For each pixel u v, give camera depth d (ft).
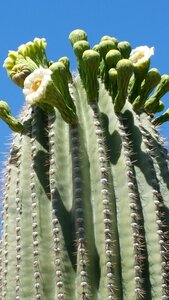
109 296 4.33
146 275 4.50
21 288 4.53
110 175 4.70
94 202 4.61
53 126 4.91
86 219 4.53
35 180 4.83
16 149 5.11
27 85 4.92
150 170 4.77
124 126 5.00
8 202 4.93
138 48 5.34
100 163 4.68
